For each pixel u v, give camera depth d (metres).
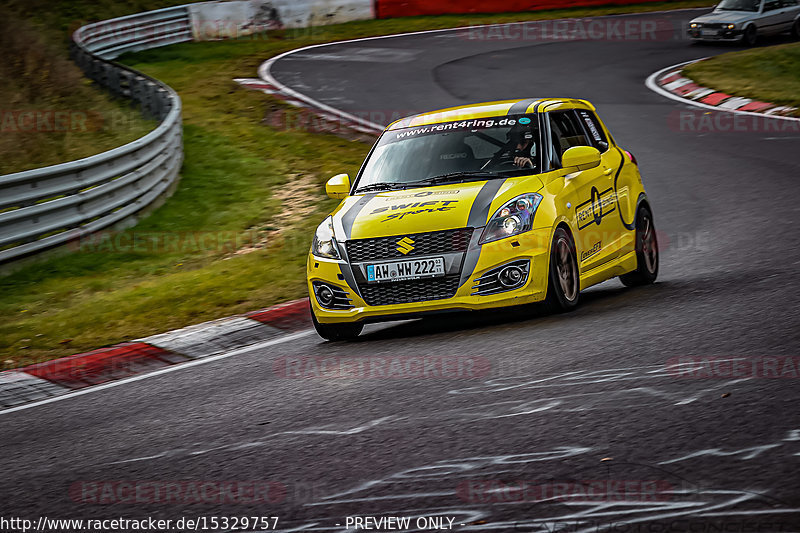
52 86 81.94
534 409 18.78
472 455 16.52
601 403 18.59
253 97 86.25
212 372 27.30
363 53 109.12
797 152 59.06
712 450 15.31
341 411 20.62
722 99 78.19
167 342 32.06
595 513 13.45
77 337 33.62
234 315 34.84
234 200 57.44
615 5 142.25
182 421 21.88
